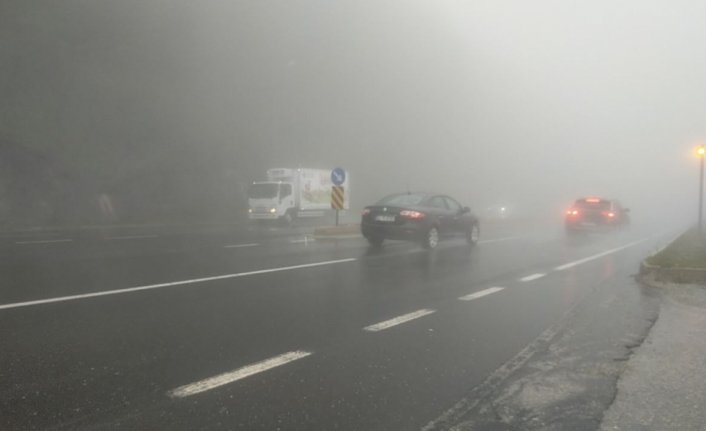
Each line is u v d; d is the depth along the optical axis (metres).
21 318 6.70
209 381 4.70
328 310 7.46
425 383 4.75
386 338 6.12
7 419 3.90
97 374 4.82
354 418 4.02
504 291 9.07
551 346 5.88
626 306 7.88
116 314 6.99
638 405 4.27
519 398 4.43
